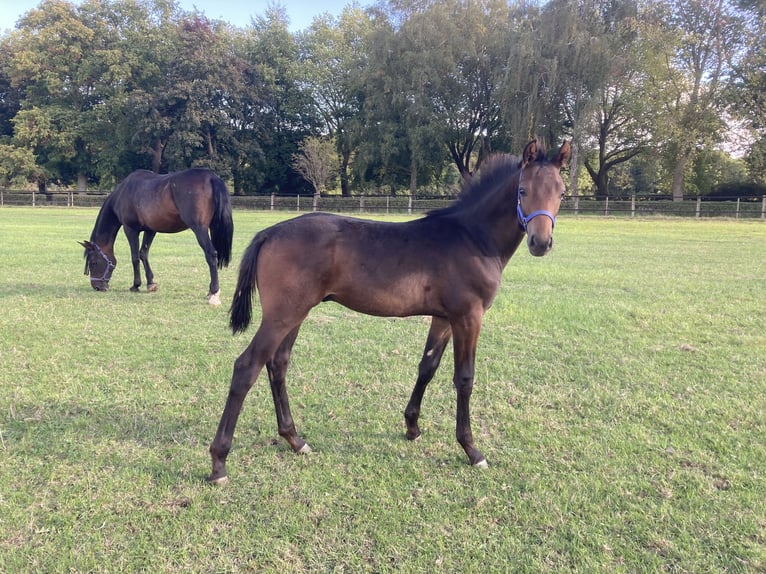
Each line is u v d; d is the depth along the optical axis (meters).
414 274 3.35
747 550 2.65
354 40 45.66
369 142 38.91
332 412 4.32
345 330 6.78
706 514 2.95
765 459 3.55
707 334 6.58
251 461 3.53
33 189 45.50
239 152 41.41
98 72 41.84
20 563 2.50
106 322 6.81
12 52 43.97
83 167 44.44
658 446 3.75
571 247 15.80
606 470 3.43
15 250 12.86
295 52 46.53
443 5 35.91
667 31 31.06
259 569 2.51
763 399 4.58
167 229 8.53
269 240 3.34
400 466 3.50
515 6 35.62
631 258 13.46
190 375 5.03
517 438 3.90
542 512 2.97
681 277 10.66
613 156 40.53
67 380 4.78
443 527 2.83
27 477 3.23
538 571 2.51
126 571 2.48
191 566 2.52
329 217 3.46
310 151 39.66
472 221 3.60
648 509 3.01
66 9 41.44
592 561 2.58
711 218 29.47
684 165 34.66
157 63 43.75
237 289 3.43
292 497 3.11
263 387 4.82
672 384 4.96
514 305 8.03
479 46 36.03
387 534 2.77
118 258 12.49
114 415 4.13
